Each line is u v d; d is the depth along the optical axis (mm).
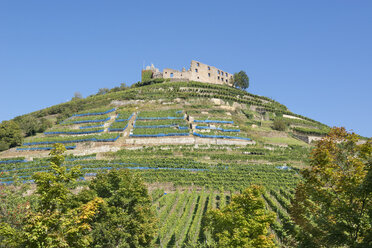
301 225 28219
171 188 67250
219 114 109250
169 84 133250
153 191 64062
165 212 52438
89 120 107250
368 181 22922
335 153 27328
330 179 26719
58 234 24047
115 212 34406
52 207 25891
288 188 65438
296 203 29141
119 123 99812
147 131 93000
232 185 66562
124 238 33562
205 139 89125
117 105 122500
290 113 125688
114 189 36281
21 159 85188
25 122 109250
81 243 25938
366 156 26234
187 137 89500
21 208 30547
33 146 93125
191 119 100750
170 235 47344
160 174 70812
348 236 24125
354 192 24375
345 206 24797
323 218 26453
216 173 71688
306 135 102375
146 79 151875
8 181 71625
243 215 32969
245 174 71500
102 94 150250
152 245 38031
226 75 157000
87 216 26359
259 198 33875
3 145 94250
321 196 26547
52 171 27031
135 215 35719
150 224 36281
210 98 122562
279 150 86188
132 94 127625
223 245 31172
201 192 63688
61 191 25891
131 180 38219
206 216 39125
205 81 147375
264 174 71750
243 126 103000
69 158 82750
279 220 49719
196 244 42031
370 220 24562
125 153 82562
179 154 82000
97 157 82750
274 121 110500
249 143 89688
